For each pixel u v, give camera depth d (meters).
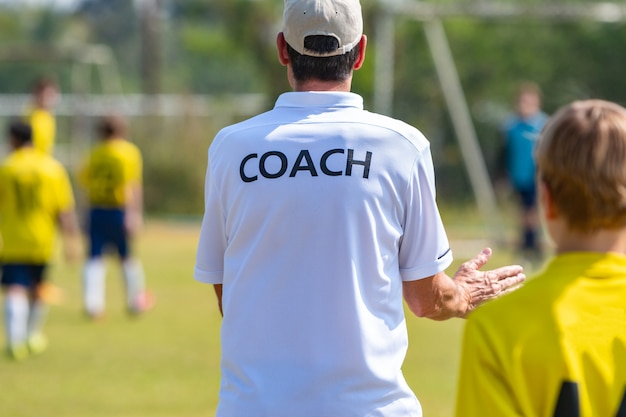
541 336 6.38
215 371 22.69
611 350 6.34
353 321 7.92
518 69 66.69
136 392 20.58
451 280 8.73
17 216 24.94
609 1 67.06
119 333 27.66
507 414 6.23
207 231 8.66
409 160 8.27
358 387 7.89
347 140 8.20
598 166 6.42
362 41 8.72
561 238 6.73
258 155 8.28
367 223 8.03
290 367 7.91
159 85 98.50
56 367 23.20
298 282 7.98
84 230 54.50
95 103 70.06
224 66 112.19
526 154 39.53
